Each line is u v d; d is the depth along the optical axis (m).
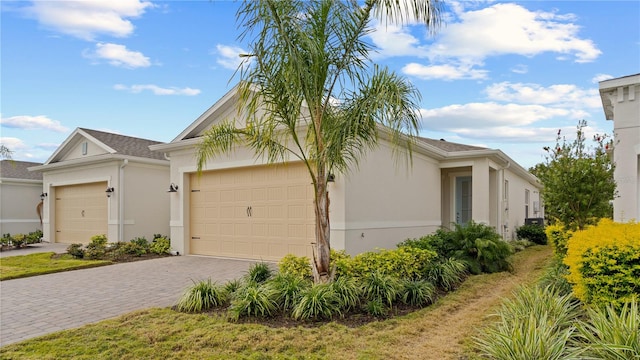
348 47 5.84
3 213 19.31
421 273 7.29
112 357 4.07
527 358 3.35
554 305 4.59
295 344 4.34
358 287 6.05
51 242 17.34
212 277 8.52
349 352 4.16
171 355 4.10
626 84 8.70
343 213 9.05
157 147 12.64
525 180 20.42
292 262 7.12
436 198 13.90
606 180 8.14
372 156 10.22
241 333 4.66
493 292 6.94
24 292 7.25
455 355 4.04
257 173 10.72
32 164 22.34
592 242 4.59
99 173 15.29
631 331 3.36
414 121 5.34
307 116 8.64
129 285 7.81
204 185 11.98
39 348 4.33
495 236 9.02
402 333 4.72
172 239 12.47
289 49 5.18
